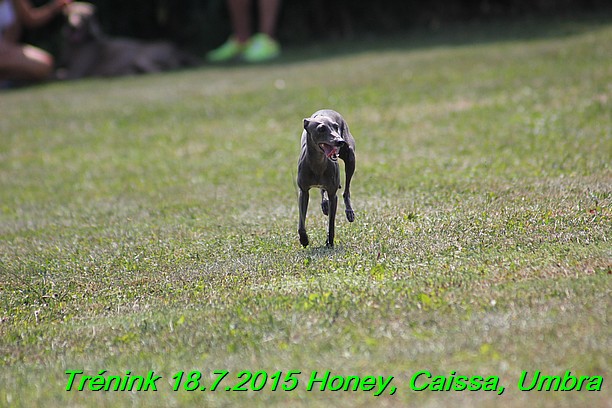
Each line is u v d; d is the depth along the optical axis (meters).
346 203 9.48
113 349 7.60
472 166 14.12
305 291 8.37
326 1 39.56
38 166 18.75
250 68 31.52
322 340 7.21
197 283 9.09
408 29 38.75
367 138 17.81
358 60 30.00
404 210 11.27
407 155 15.79
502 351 6.67
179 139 20.02
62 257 10.84
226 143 19.03
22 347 7.88
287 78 27.17
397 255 9.20
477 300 7.66
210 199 13.83
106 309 8.69
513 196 11.49
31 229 12.98
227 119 21.70
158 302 8.69
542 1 37.81
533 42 28.67
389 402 6.18
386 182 13.52
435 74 24.47
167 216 12.84
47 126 23.06
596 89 19.25
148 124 22.14
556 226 9.67
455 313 7.43
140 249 10.77
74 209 14.37
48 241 11.95
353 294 8.09
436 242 9.52
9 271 10.37
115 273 9.82
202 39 39.28
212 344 7.40
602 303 7.33
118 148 19.80
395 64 27.48
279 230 10.92
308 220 11.29
